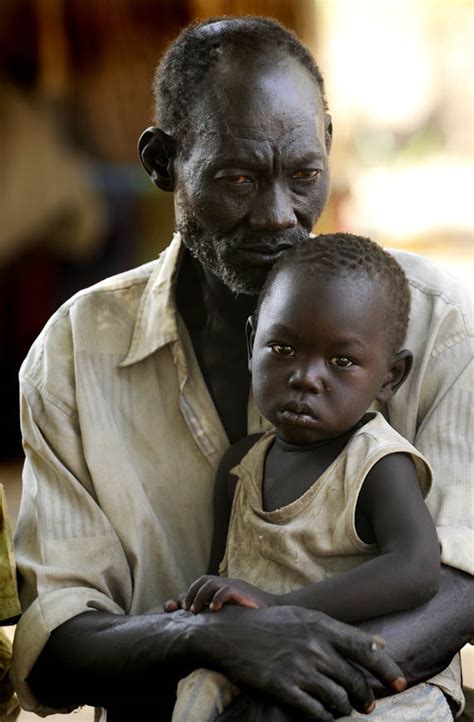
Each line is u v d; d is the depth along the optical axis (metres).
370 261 2.95
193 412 3.33
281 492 3.03
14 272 8.21
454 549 2.94
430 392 3.23
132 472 3.29
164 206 8.38
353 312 2.88
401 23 18.84
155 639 2.82
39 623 3.04
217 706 2.76
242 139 3.00
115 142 8.36
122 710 3.12
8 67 8.20
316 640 2.65
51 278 8.30
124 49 8.30
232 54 3.07
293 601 2.78
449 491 3.06
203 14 8.27
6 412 8.25
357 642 2.66
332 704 2.62
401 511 2.84
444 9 19.11
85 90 8.30
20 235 8.19
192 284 3.40
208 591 2.80
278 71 3.05
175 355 3.34
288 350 2.90
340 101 18.14
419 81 19.11
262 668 2.64
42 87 8.23
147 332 3.35
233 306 3.31
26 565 3.17
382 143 18.64
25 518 3.28
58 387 3.32
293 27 8.29
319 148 3.07
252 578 3.01
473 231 15.01
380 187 16.77
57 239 8.28
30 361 3.40
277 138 3.01
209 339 3.39
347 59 18.55
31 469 3.31
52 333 3.39
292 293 2.90
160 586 3.29
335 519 2.91
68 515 3.22
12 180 8.16
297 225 3.08
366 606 2.76
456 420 3.17
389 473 2.88
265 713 2.66
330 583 2.78
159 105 3.28
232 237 3.06
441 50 19.30
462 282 3.41
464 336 3.25
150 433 3.34
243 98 3.02
